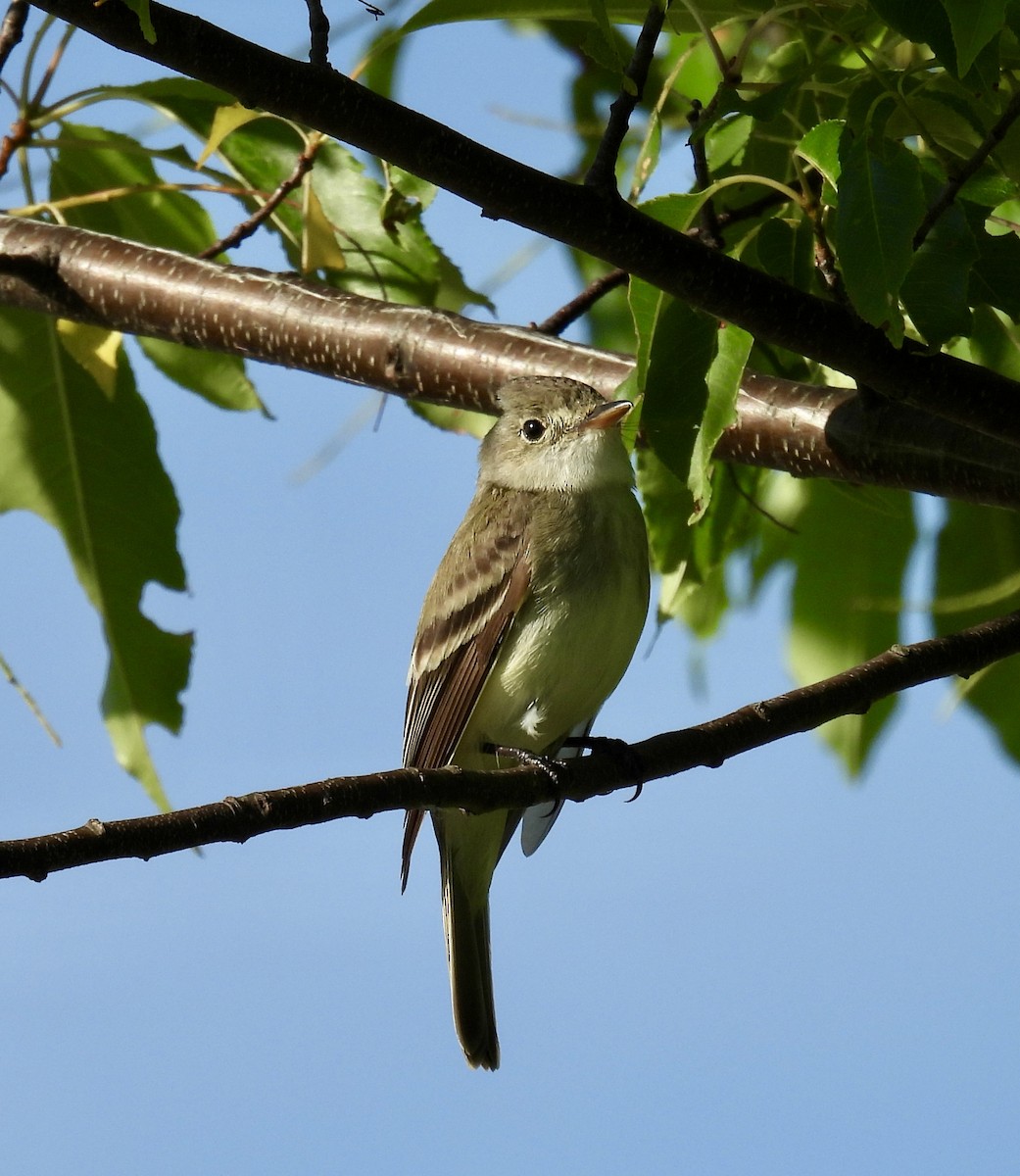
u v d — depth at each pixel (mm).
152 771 8727
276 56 5625
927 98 5625
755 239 6953
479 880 8930
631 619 8586
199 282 8789
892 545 8641
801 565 8727
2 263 8750
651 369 6332
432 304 9156
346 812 5656
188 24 5508
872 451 7547
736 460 7910
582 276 9742
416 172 5852
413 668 9195
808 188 6133
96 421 8875
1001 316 7863
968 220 5699
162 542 8914
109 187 9195
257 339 8836
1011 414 6402
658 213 6086
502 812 8820
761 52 8586
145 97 8383
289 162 8805
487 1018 8828
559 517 8562
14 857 4836
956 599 8383
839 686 7023
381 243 8984
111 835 4996
